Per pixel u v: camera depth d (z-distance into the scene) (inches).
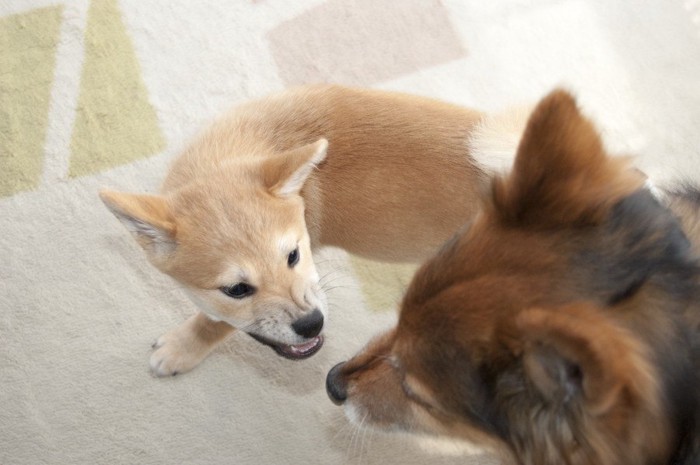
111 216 43.4
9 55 45.4
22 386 41.6
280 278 38.4
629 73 45.6
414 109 39.7
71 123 44.6
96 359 42.0
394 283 43.2
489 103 45.2
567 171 31.5
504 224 32.0
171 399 41.7
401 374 33.8
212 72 45.5
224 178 38.6
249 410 41.7
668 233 31.7
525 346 30.3
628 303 30.8
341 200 39.6
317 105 40.3
